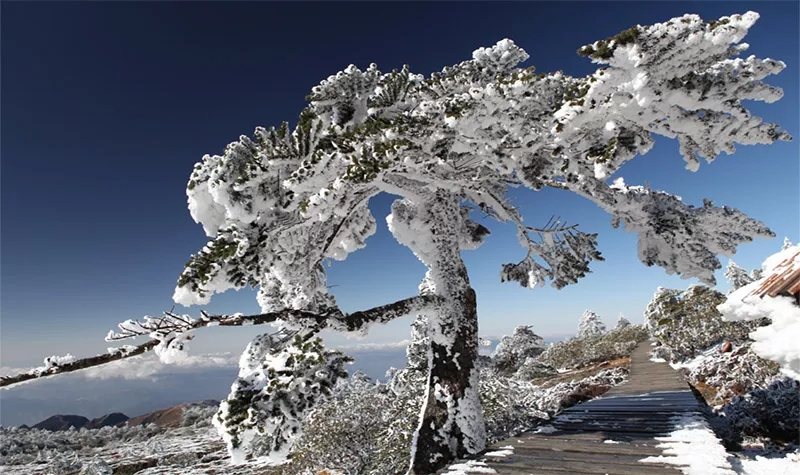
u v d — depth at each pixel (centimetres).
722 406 803
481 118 505
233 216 578
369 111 671
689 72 448
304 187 545
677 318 1505
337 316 618
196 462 2411
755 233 648
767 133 469
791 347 405
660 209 704
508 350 3059
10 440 4031
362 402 1045
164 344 479
